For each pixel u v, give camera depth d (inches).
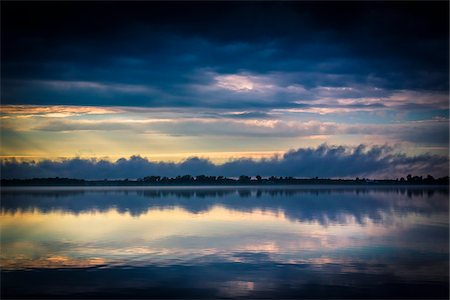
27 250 979.9
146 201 2554.1
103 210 1935.3
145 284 711.7
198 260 872.9
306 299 644.7
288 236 1154.7
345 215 1665.8
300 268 807.7
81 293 672.4
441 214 1708.9
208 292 673.0
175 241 1085.8
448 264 837.8
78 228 1327.5
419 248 984.3
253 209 1942.7
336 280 732.0
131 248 995.9
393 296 657.0
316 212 1788.9
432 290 682.2
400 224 1393.9
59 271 792.9
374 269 801.6
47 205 2244.1
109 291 679.7
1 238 1143.0
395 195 3238.2
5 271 795.4
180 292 676.1
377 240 1090.1
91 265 836.0
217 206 2129.7
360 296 658.2
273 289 688.4
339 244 1036.5
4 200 2674.7
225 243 1055.0
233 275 761.6
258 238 1124.5
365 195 3230.8
